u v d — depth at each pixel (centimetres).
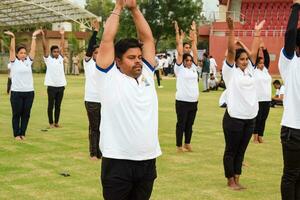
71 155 888
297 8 505
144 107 416
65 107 1636
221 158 878
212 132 1170
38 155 884
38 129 1185
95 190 664
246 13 4009
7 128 1190
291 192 522
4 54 4219
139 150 412
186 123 932
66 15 3844
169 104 1741
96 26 850
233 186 684
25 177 727
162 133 1144
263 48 1014
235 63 672
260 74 1015
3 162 823
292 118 507
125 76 420
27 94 1047
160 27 4997
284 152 519
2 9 4053
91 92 838
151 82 431
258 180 733
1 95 2041
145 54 444
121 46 419
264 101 1022
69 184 692
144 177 421
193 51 923
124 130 411
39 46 4169
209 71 2394
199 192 661
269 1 3978
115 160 413
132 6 445
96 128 851
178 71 918
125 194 420
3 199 617
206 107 1688
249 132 673
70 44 4112
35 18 4188
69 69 4109
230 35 655
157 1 4959
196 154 912
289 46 503
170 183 704
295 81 505
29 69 1047
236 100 660
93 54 839
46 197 629
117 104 412
